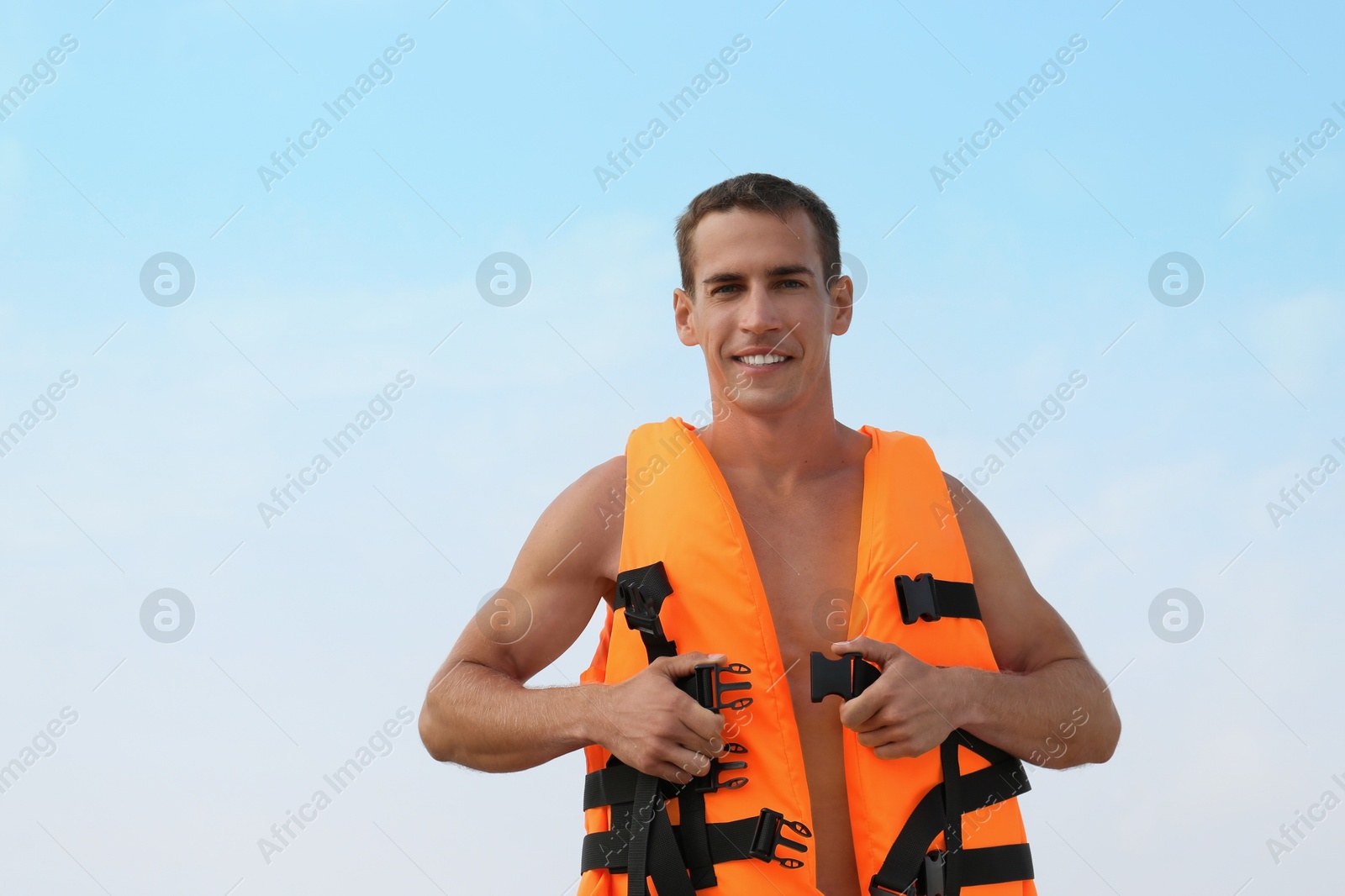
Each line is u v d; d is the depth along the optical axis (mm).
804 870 2705
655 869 2736
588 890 2896
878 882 2740
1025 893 2932
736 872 2707
